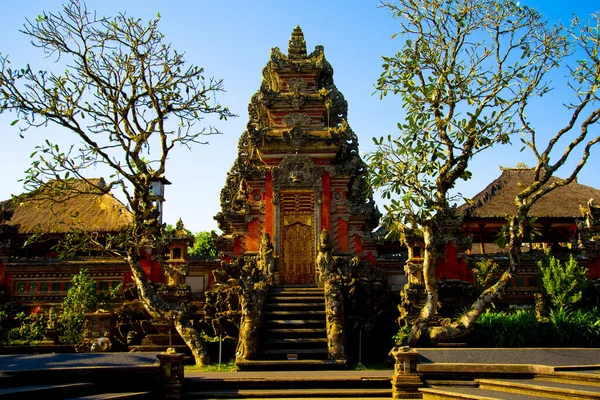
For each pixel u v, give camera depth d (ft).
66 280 89.10
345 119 94.99
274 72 97.25
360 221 87.71
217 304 71.36
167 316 67.36
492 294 62.13
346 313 69.67
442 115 63.41
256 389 50.01
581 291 74.13
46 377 43.11
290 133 87.81
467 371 47.73
